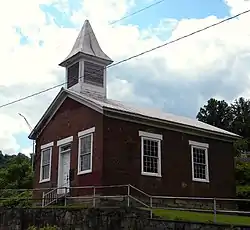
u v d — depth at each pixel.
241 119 88.44
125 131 24.47
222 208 28.25
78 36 29.55
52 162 27.55
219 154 29.33
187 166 27.05
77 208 18.58
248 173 38.31
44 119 29.22
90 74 28.06
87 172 23.91
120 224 17.22
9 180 44.97
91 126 24.55
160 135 26.16
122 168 23.70
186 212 22.55
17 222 21.22
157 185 25.05
